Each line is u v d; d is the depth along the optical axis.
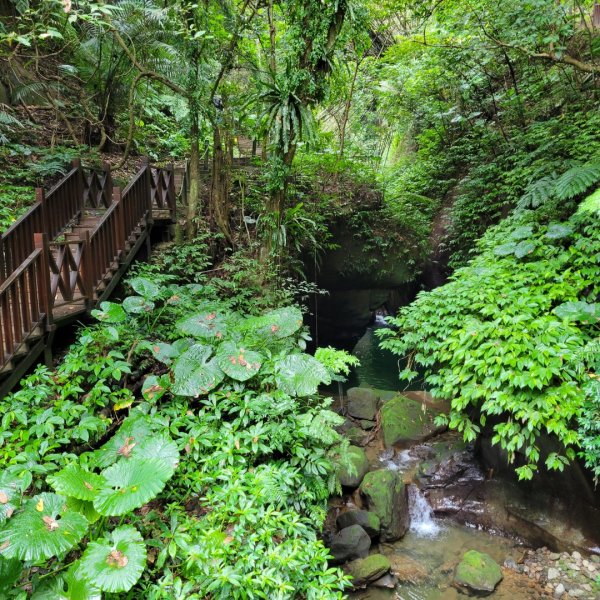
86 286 4.46
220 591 2.47
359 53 8.25
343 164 8.40
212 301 5.50
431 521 5.09
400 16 10.55
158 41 7.35
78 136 8.30
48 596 2.29
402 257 8.70
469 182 7.94
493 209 7.43
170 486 3.21
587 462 3.50
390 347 4.98
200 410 3.66
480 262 5.29
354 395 7.20
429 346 4.60
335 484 4.05
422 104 10.02
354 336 9.83
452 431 6.39
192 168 6.53
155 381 3.78
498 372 3.93
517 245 4.93
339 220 8.05
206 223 6.86
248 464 3.47
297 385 3.87
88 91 8.49
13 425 3.23
